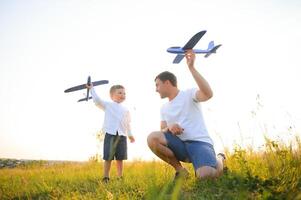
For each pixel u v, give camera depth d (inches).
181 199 130.3
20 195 187.8
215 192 139.0
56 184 209.9
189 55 151.6
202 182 151.2
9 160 429.1
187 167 197.9
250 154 172.9
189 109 168.9
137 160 244.4
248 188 128.3
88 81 230.8
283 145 157.4
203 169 157.2
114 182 183.5
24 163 368.8
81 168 284.2
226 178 147.6
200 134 166.7
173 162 174.9
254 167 153.2
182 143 169.5
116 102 237.3
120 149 224.7
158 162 194.7
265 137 156.9
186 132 167.8
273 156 153.0
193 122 168.4
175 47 189.2
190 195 136.9
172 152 172.4
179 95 173.0
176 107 171.8
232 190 134.1
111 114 230.1
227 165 170.6
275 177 137.6
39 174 255.3
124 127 229.3
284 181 129.3
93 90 231.8
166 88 174.7
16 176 254.2
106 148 221.6
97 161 301.3
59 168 294.8
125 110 232.4
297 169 137.8
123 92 239.5
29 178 237.8
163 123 182.1
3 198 184.2
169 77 174.2
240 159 157.0
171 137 170.6
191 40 145.6
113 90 240.8
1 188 204.8
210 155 160.4
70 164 325.1
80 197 154.1
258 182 134.6
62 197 161.8
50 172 261.6
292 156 149.4
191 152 164.1
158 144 171.0
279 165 146.8
